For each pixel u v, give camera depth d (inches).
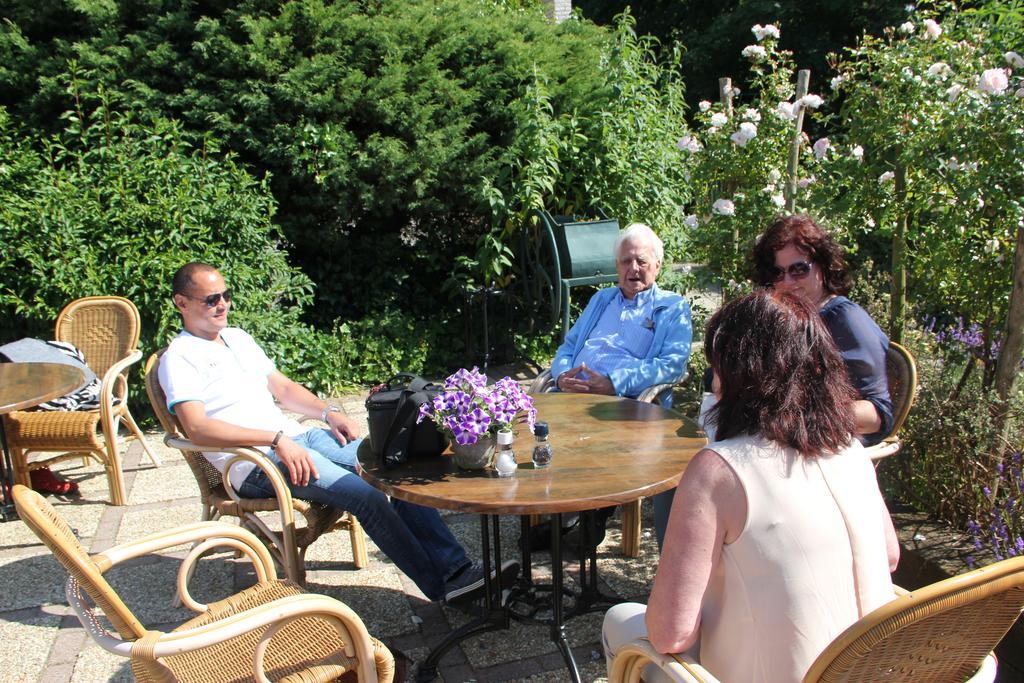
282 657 81.5
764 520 59.4
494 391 98.4
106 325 188.7
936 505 134.3
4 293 205.0
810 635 59.4
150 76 246.8
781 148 190.7
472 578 116.6
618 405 126.8
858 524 61.3
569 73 286.2
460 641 109.2
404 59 264.7
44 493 170.2
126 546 83.6
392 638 117.5
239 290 222.8
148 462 189.8
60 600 128.7
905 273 164.1
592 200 269.3
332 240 268.5
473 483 93.7
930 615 52.8
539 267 251.6
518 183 260.4
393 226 284.0
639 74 291.1
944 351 159.9
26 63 238.2
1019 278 127.4
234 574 136.9
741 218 188.9
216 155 251.1
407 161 254.4
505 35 277.6
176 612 125.6
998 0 160.7
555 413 123.2
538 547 144.6
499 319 281.1
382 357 261.1
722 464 60.7
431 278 294.2
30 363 162.7
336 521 125.7
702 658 65.0
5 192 206.5
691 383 210.8
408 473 98.0
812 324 64.2
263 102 243.8
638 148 271.3
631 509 138.8
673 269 275.0
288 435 130.8
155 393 120.6
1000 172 136.0
